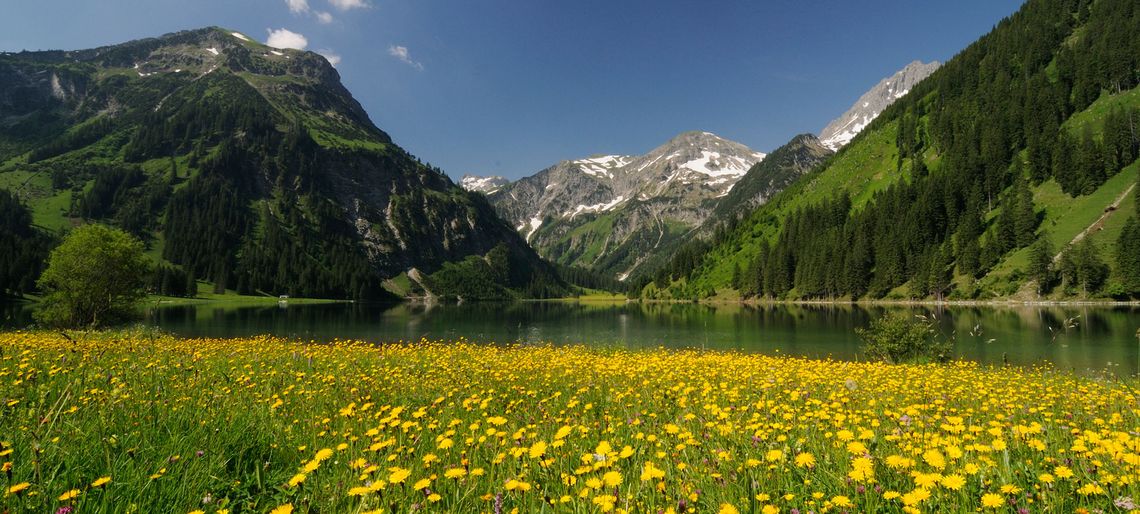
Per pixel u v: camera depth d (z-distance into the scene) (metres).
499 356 16.77
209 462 4.41
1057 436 5.25
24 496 3.44
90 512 3.38
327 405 7.35
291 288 173.25
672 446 5.01
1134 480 3.38
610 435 5.69
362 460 3.99
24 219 162.38
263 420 6.01
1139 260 88.69
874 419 6.23
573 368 12.77
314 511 3.68
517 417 6.68
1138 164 117.69
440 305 174.25
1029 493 3.44
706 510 3.55
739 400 7.78
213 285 160.38
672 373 11.29
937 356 22.88
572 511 3.41
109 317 38.62
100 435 4.50
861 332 25.28
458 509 3.59
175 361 10.55
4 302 93.19
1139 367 25.44
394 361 14.27
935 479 3.13
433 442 5.26
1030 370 21.16
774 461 4.12
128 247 39.06
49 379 7.83
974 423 6.15
